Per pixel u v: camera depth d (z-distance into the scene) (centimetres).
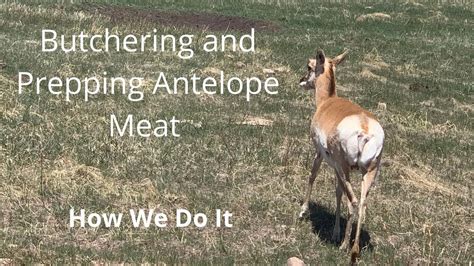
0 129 1259
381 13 2844
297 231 1038
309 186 1065
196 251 963
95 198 1071
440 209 1155
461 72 2134
